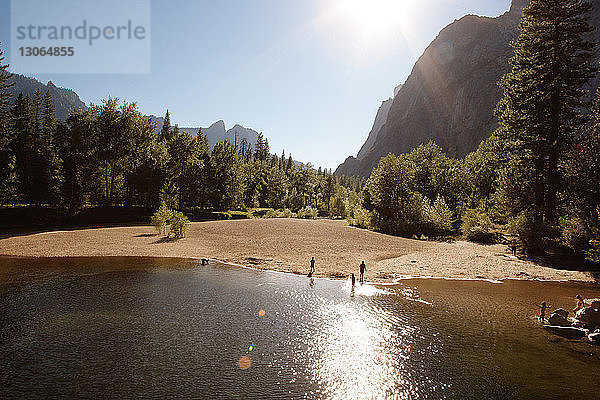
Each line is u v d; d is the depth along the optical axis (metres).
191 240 40.84
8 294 19.14
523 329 16.06
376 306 19.17
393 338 14.70
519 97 42.44
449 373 11.70
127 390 10.11
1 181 49.50
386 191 67.50
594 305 17.27
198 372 11.31
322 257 33.59
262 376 11.19
